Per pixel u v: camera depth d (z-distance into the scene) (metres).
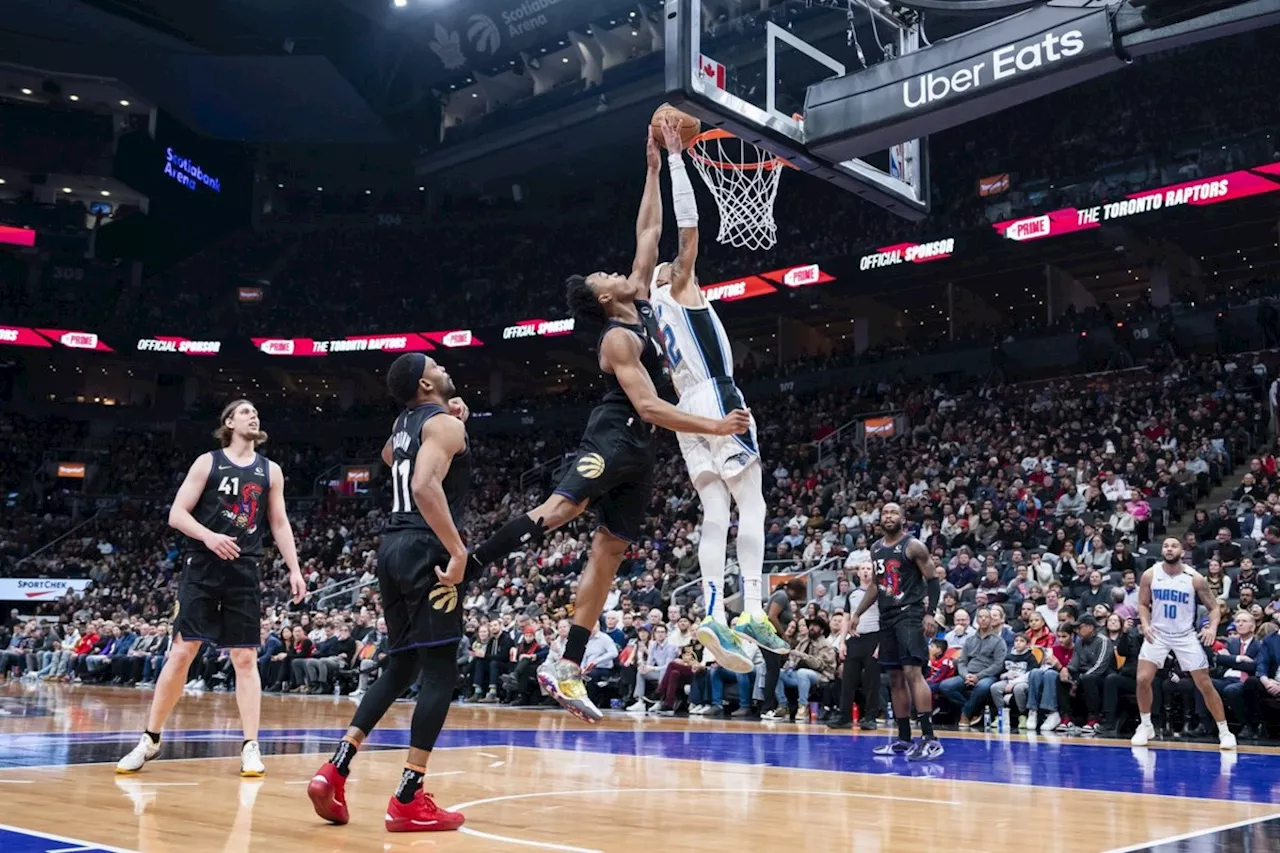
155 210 33.62
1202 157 22.67
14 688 17.80
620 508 4.30
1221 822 4.42
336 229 37.38
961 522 16.20
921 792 5.45
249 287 37.66
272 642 17.58
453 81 30.67
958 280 27.38
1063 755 7.87
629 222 33.50
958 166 28.92
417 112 31.78
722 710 12.68
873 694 10.80
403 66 30.73
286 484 33.31
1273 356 20.67
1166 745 9.05
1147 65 26.16
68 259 34.44
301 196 37.81
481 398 36.66
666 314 4.51
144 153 32.97
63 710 11.60
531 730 10.06
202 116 34.03
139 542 29.80
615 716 12.53
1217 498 16.45
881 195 8.78
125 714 11.04
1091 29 6.75
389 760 6.93
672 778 6.02
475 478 30.11
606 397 4.32
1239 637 10.15
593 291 4.32
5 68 30.91
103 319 33.62
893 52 8.61
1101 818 4.52
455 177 33.44
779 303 29.14
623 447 4.19
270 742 8.02
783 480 22.27
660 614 13.61
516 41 28.69
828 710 11.88
